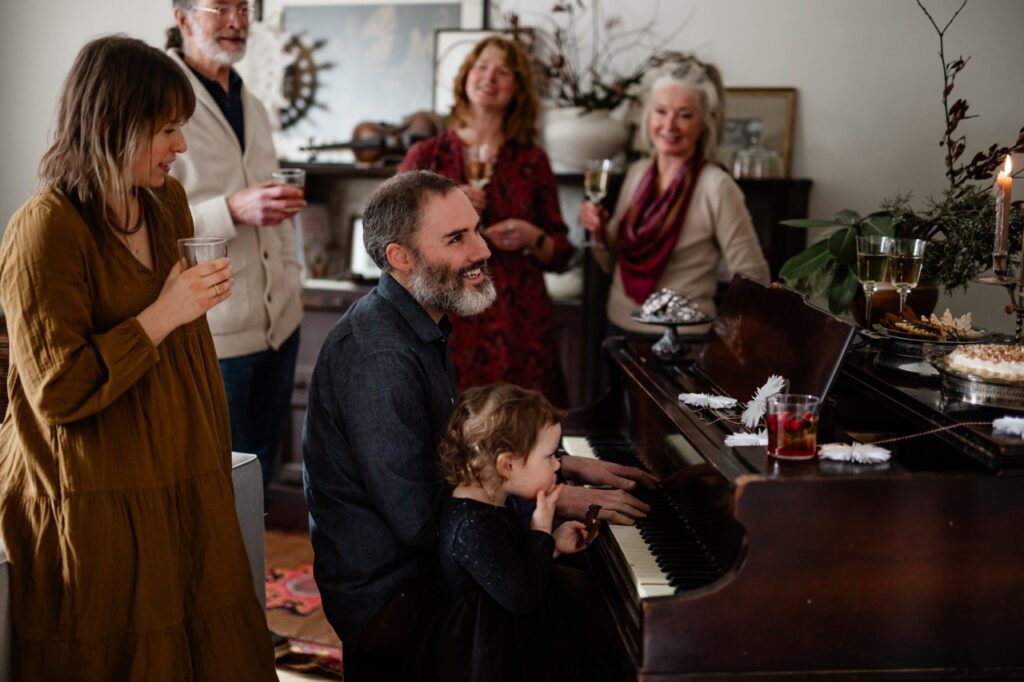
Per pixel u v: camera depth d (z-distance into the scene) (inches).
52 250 63.2
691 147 132.8
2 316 81.4
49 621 67.4
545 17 157.9
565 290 153.2
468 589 68.0
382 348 73.3
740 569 59.6
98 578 66.7
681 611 59.8
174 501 70.0
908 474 59.4
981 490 59.2
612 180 146.6
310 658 108.7
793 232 147.1
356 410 72.7
